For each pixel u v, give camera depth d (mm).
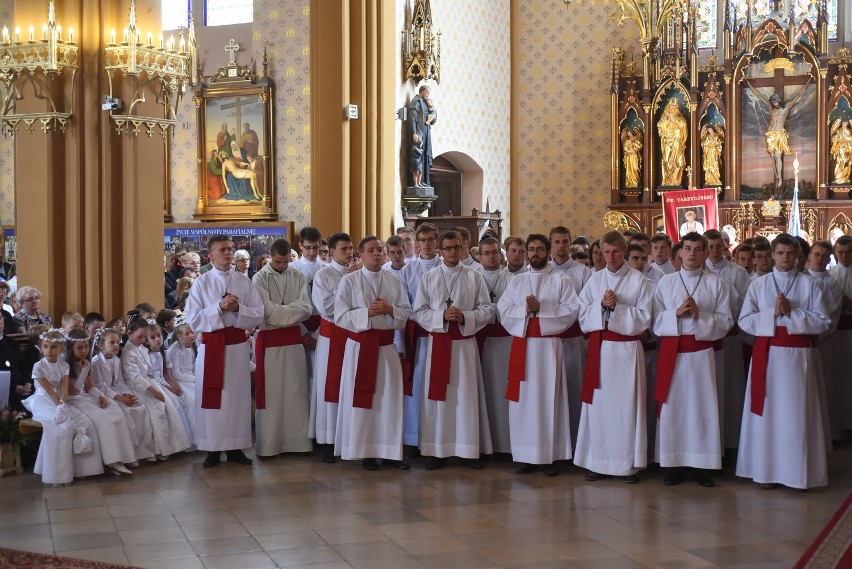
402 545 5695
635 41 19250
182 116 15805
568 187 19688
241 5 16781
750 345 7844
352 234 13812
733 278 8188
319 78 13586
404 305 7992
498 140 19312
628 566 5316
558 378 7586
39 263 9250
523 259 8297
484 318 7812
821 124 17859
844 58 17828
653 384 7676
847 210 17688
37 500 6754
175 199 15977
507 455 8156
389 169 14320
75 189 9234
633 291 7367
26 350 8227
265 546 5688
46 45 8898
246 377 7965
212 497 6852
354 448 7684
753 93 18359
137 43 9070
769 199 18156
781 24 18188
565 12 19656
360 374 7695
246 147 15016
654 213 18594
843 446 8867
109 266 9359
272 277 8320
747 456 7234
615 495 6906
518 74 19953
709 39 19516
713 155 18406
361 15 13656
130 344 8039
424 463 8000
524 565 5336
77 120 9219
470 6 17906
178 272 12555
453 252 7867
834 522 6156
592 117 19516
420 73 15117
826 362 8867
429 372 7742
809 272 8531
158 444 7957
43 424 7262
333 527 6074
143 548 5648
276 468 7805
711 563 5363
